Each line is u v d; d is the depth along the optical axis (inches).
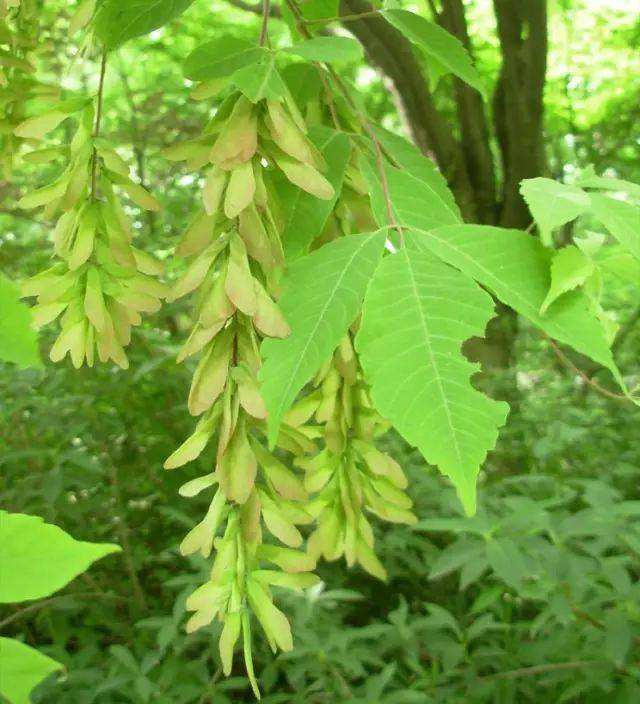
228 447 11.0
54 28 30.5
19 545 5.9
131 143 70.0
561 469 46.3
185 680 31.3
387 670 28.1
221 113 11.4
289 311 10.9
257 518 11.2
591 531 28.3
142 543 39.7
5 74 15.8
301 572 11.5
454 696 29.5
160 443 43.0
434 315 10.2
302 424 13.6
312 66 14.6
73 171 12.2
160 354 42.9
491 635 34.0
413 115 62.0
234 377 10.8
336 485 13.9
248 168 10.9
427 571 38.0
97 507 38.0
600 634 27.4
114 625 35.2
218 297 10.8
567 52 88.8
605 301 67.5
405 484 13.5
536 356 72.9
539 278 11.1
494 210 66.7
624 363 65.8
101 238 12.4
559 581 27.1
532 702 30.8
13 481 38.6
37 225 60.3
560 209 11.3
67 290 12.4
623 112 87.3
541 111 60.9
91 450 39.7
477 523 28.7
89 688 30.3
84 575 36.5
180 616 29.2
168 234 58.3
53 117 12.3
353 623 41.3
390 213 12.3
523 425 50.0
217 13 84.6
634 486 45.2
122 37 13.6
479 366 9.9
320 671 29.6
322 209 12.9
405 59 58.6
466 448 9.5
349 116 14.5
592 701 29.1
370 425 13.4
